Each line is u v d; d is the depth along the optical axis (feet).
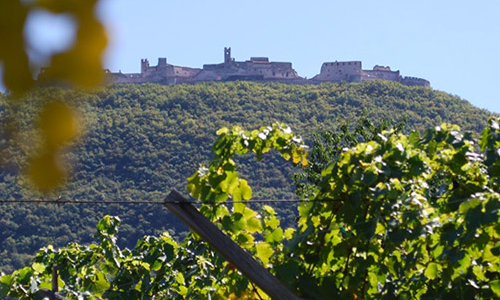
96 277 59.62
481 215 31.81
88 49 3.74
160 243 58.39
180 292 57.98
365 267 34.99
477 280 35.45
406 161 36.58
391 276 39.47
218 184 37.93
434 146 38.17
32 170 3.73
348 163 35.60
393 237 33.45
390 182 34.71
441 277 34.94
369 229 33.96
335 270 37.78
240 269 30.83
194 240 56.59
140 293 58.34
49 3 3.68
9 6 3.62
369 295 37.09
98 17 3.76
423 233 33.04
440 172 38.58
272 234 40.73
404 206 33.83
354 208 34.60
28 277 58.49
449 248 33.60
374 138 119.14
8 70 3.65
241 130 39.19
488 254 34.83
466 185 37.35
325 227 35.96
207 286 55.01
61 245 239.91
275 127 40.01
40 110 3.74
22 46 3.65
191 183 38.14
